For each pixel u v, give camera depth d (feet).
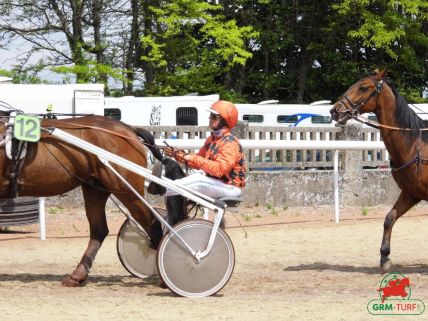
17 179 31.27
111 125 32.81
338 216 53.21
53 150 31.65
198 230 30.53
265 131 61.93
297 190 60.75
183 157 31.45
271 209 58.44
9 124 31.30
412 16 109.19
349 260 39.91
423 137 34.99
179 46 101.50
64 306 27.96
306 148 53.26
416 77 120.57
